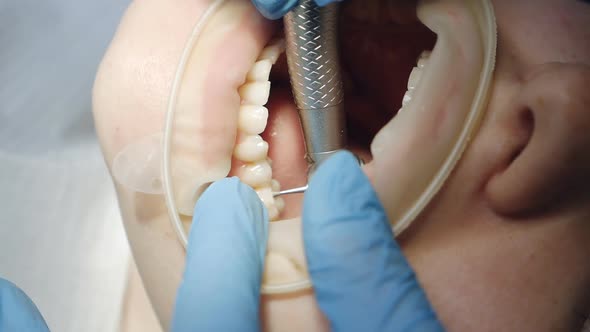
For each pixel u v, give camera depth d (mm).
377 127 1074
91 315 1348
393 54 961
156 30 833
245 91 844
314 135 802
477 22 737
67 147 1585
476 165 725
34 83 1539
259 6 766
